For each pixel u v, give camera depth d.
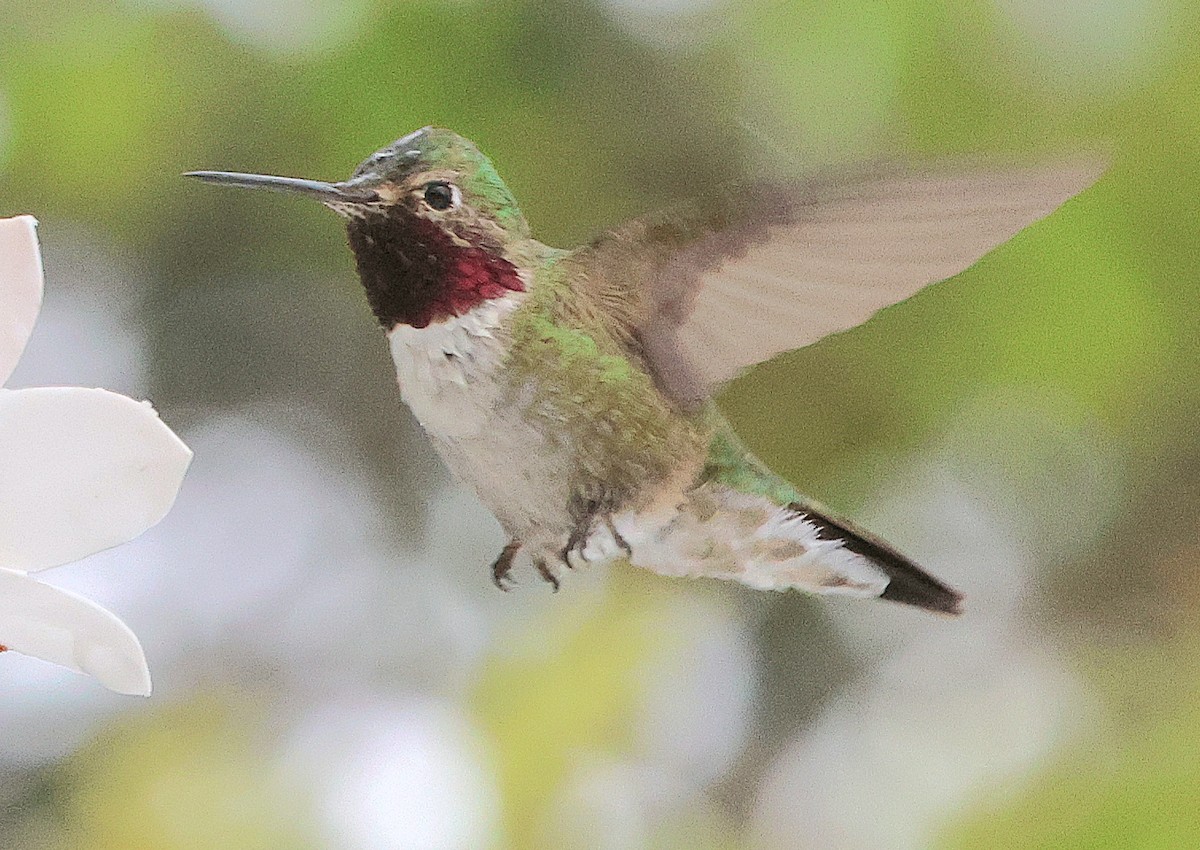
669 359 2.20
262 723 2.29
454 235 2.20
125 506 2.12
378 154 2.20
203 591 2.30
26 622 2.12
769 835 2.29
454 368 2.20
